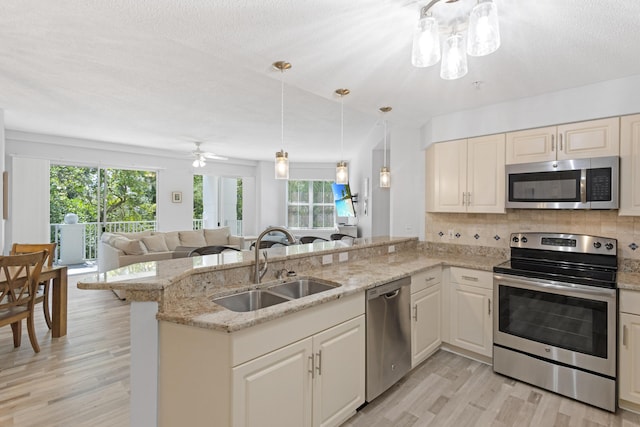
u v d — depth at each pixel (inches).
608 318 86.0
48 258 143.5
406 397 92.5
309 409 69.4
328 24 66.9
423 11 55.4
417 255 136.3
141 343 62.9
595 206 97.3
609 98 96.1
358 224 283.1
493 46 49.9
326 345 73.4
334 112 165.9
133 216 281.3
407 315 100.6
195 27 67.6
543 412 86.0
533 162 110.2
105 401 88.1
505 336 103.5
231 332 54.7
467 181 127.3
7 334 132.4
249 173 348.8
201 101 149.2
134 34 90.1
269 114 170.2
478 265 112.0
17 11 78.3
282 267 95.5
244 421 57.0
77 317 154.3
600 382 87.1
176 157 292.8
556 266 106.9
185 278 71.6
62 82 126.8
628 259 101.7
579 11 61.4
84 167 258.2
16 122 190.9
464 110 126.3
